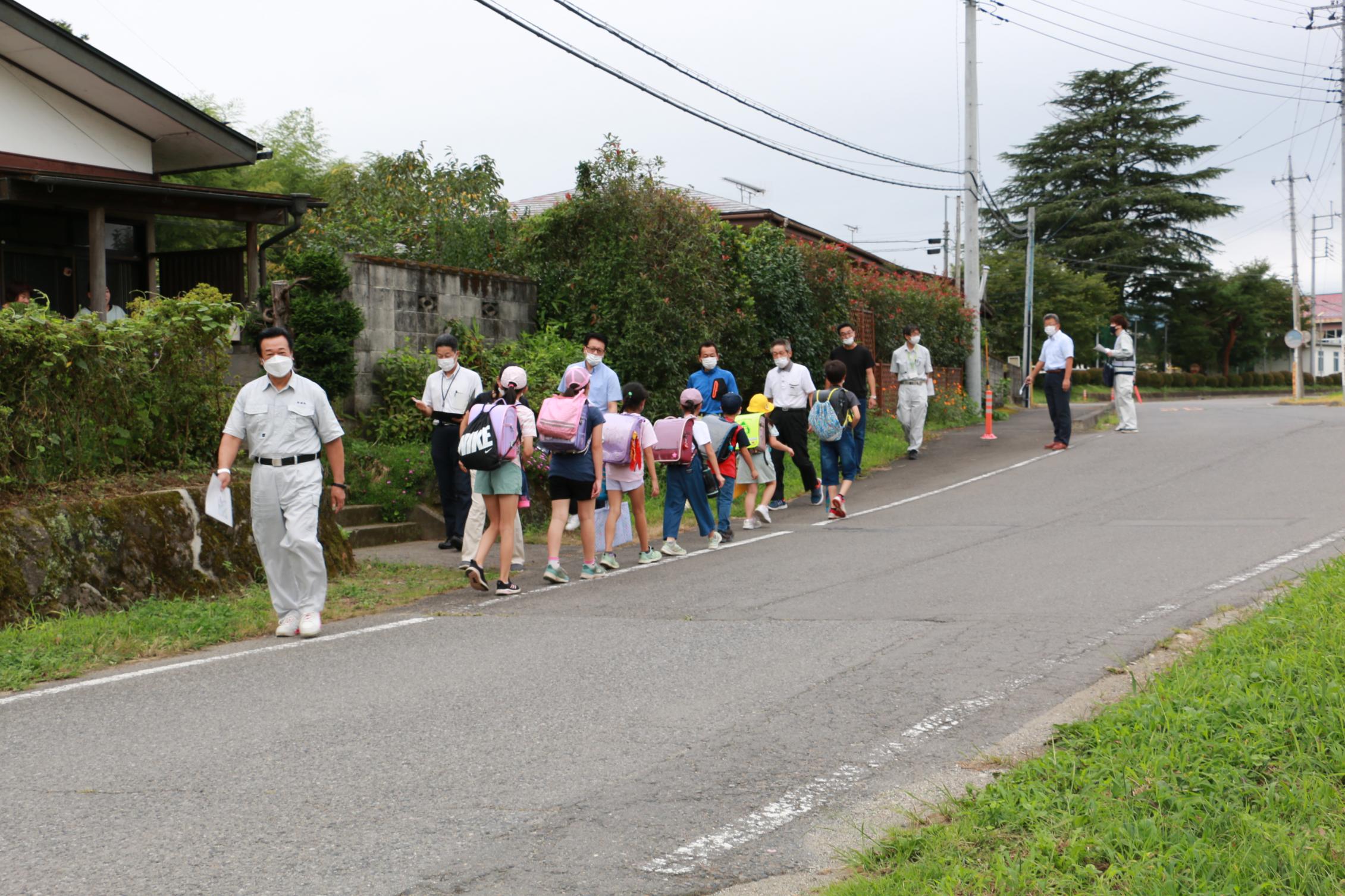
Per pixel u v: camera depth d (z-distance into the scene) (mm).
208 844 3863
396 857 3738
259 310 13820
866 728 5070
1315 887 3076
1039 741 4754
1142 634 6566
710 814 4109
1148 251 63281
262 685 6043
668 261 16578
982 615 7277
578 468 9297
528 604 8344
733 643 6742
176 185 15695
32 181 14102
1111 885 3191
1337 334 94062
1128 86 64000
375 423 14094
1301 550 8906
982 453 18391
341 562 9781
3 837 3939
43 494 8172
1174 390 65062
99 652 6824
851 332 16203
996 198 66062
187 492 8906
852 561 9648
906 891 3246
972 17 26594
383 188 20906
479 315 16047
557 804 4211
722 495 11195
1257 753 4070
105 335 8742
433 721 5273
